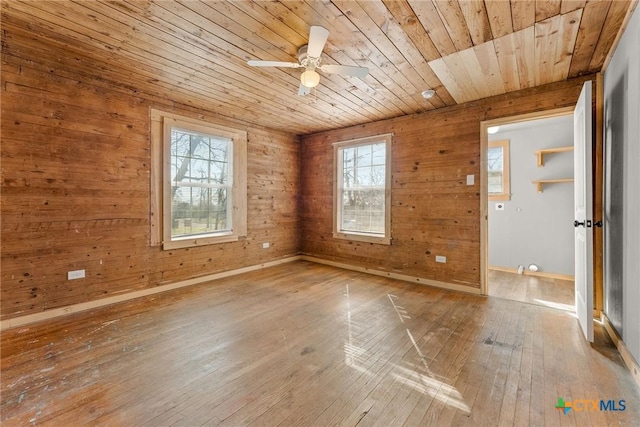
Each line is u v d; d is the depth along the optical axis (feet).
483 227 11.55
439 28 6.95
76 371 6.31
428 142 12.96
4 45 7.97
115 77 9.89
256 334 8.13
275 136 16.63
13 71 8.41
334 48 7.84
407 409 5.22
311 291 12.00
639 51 5.90
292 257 17.85
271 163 16.46
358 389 5.77
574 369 6.41
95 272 10.10
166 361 6.73
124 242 10.80
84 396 5.51
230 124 14.26
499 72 9.23
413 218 13.38
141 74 9.65
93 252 10.05
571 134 13.98
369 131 15.01
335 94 11.16
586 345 7.48
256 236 15.72
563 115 10.04
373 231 15.15
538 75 9.45
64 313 9.40
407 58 8.36
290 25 6.95
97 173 10.10
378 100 11.69
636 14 6.02
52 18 6.73
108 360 6.76
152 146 11.48
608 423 4.86
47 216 9.09
